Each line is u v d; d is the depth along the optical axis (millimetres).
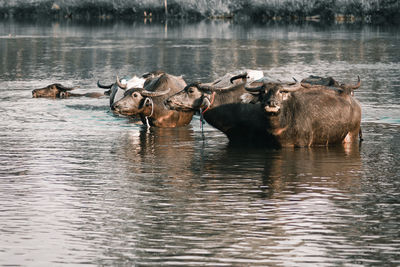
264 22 108875
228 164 20062
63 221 15000
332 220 14945
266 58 53438
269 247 13477
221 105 22875
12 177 18641
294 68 46312
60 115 28875
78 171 19328
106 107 30953
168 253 13195
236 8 120375
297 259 12922
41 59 54156
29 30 91312
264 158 20781
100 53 58875
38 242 13805
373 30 87938
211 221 14914
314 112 21812
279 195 16781
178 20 116750
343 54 56594
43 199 16594
